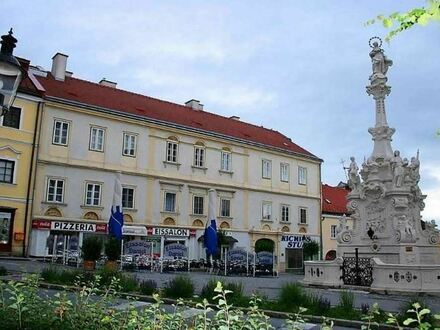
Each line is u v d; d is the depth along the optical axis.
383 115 21.23
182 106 43.88
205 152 39.03
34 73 33.75
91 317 5.94
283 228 43.84
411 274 16.14
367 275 17.27
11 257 27.48
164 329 5.60
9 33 7.06
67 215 30.88
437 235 20.09
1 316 5.68
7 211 28.44
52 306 6.31
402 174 19.52
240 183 41.00
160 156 36.06
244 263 29.16
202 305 5.79
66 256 26.56
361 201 20.52
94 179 32.44
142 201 34.53
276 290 16.92
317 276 18.64
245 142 41.81
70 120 31.91
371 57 22.06
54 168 30.75
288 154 45.56
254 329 5.12
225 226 39.22
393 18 3.54
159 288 14.09
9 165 28.97
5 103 6.79
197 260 34.38
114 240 23.34
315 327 9.56
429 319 8.84
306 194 46.59
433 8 3.42
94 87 37.34
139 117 35.00
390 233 19.20
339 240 20.69
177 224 36.16
